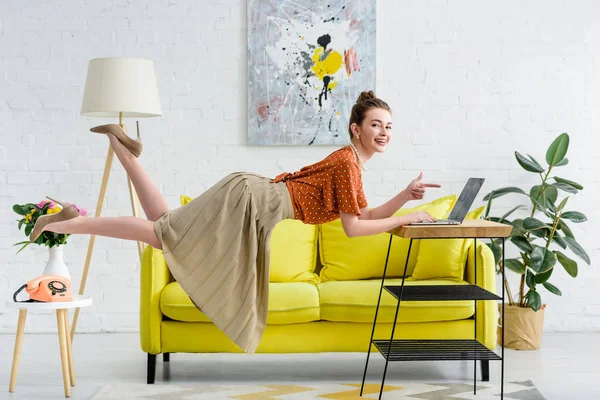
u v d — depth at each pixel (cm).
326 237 368
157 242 269
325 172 273
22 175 429
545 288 428
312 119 427
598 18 432
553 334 427
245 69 430
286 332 319
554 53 433
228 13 430
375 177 432
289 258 358
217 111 431
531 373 334
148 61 369
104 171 391
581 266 434
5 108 427
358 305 316
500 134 434
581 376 328
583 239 433
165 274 327
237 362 363
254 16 426
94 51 429
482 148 434
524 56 433
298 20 426
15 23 426
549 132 434
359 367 352
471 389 305
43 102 428
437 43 432
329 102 427
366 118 281
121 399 288
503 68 433
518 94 434
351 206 268
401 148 432
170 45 430
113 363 355
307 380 325
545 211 395
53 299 294
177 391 302
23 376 329
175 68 430
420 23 431
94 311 430
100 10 428
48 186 429
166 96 430
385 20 430
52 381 320
